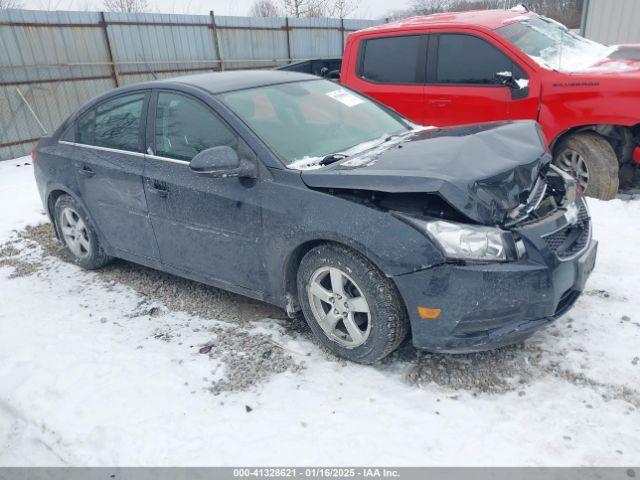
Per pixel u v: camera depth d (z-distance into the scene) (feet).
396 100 19.47
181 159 11.28
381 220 8.46
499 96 17.24
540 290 8.29
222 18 42.42
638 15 34.99
